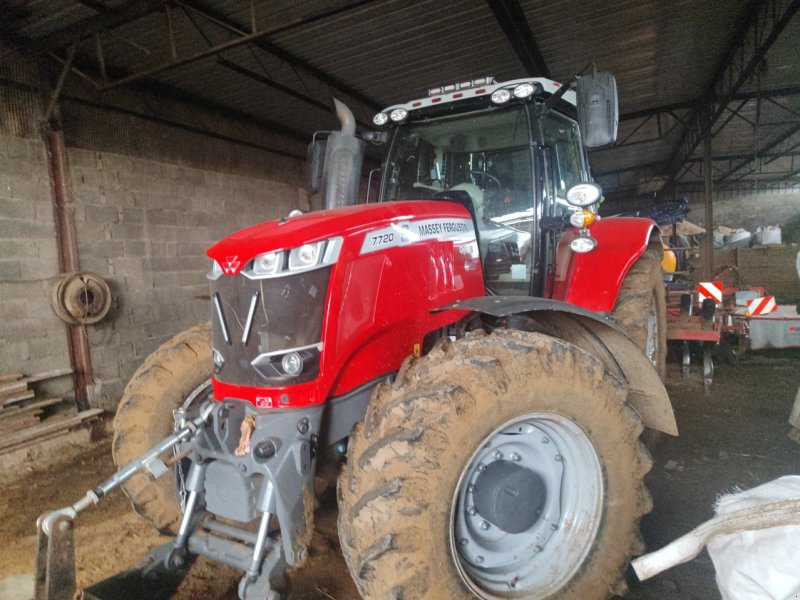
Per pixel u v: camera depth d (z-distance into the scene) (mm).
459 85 2963
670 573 2266
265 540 1718
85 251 4793
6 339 4211
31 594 2381
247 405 1834
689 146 12766
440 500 1557
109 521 3012
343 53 5402
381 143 3326
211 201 6148
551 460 1948
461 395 1611
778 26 6004
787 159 16109
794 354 6125
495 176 3006
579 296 2854
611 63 7102
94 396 4781
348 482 1670
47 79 4465
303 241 1779
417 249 2068
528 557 1903
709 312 5148
